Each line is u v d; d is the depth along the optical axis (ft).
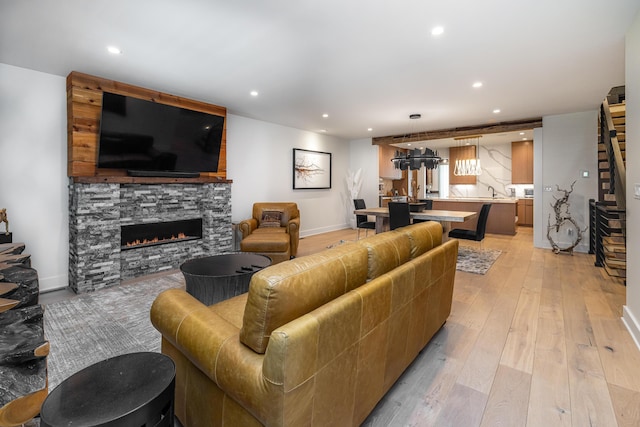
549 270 13.76
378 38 8.66
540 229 18.60
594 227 16.03
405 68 10.83
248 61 10.21
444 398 5.64
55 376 6.30
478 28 8.14
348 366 4.22
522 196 28.68
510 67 10.75
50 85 11.28
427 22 7.84
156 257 13.60
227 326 4.31
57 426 3.04
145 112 12.38
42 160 11.24
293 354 3.26
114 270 11.80
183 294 5.30
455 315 9.14
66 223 11.84
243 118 18.42
